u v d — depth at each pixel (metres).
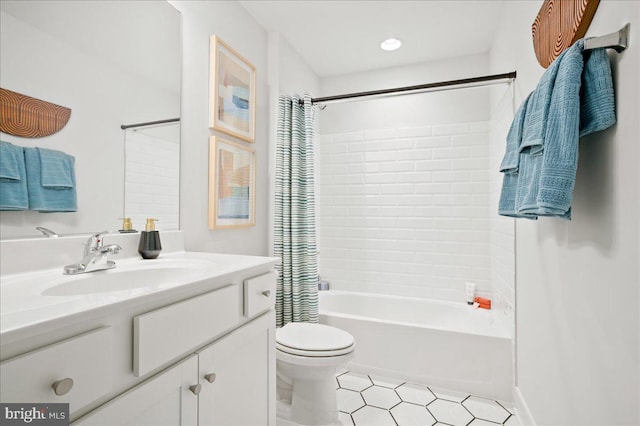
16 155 0.93
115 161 1.21
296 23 2.20
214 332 0.92
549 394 1.27
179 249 1.47
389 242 2.75
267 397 1.19
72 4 1.08
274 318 1.24
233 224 1.85
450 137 2.61
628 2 0.75
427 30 2.29
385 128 2.78
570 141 0.83
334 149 2.93
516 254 1.75
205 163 1.68
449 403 1.76
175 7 1.52
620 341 0.79
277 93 2.26
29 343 0.52
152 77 1.38
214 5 1.77
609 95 0.80
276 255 2.12
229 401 0.99
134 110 1.29
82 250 1.08
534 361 1.45
